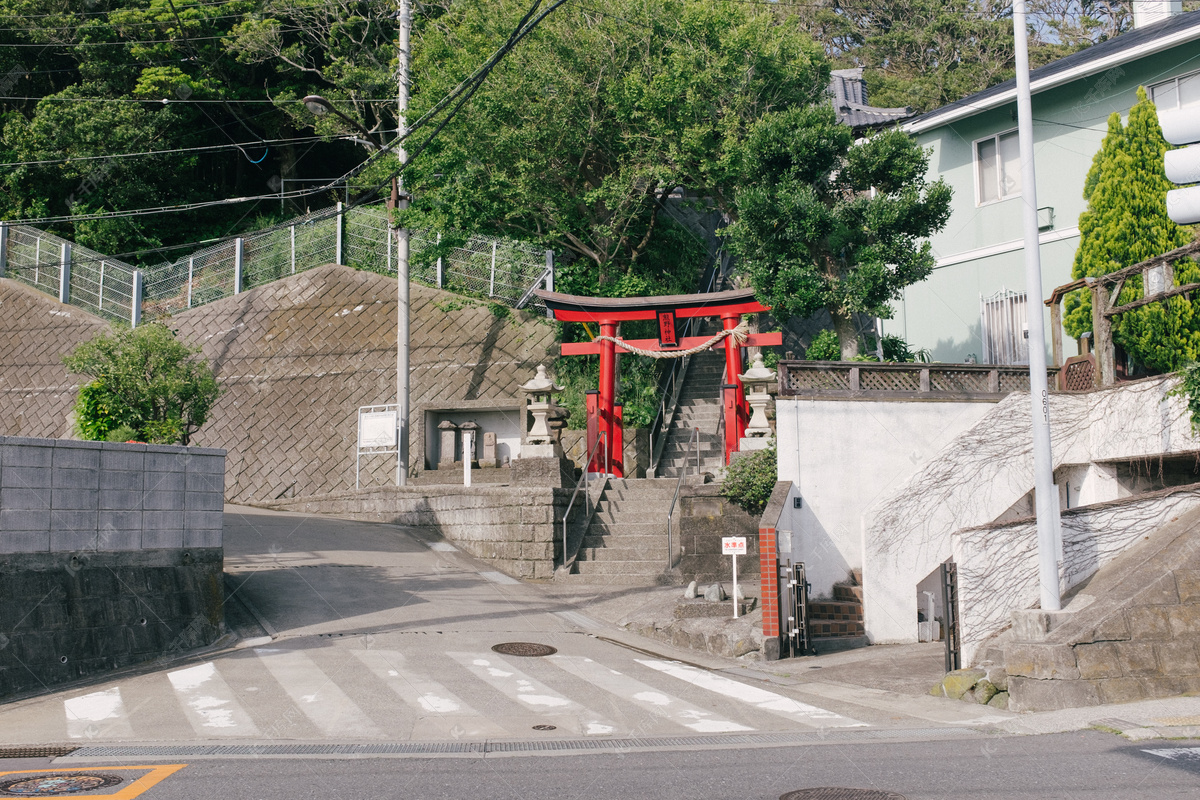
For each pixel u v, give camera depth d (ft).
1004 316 62.95
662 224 87.51
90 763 21.98
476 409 73.56
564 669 33.55
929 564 41.68
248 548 51.96
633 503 58.90
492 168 74.54
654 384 75.05
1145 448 40.70
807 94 67.77
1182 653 28.14
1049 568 29.60
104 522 33.99
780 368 44.88
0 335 90.53
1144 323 45.47
